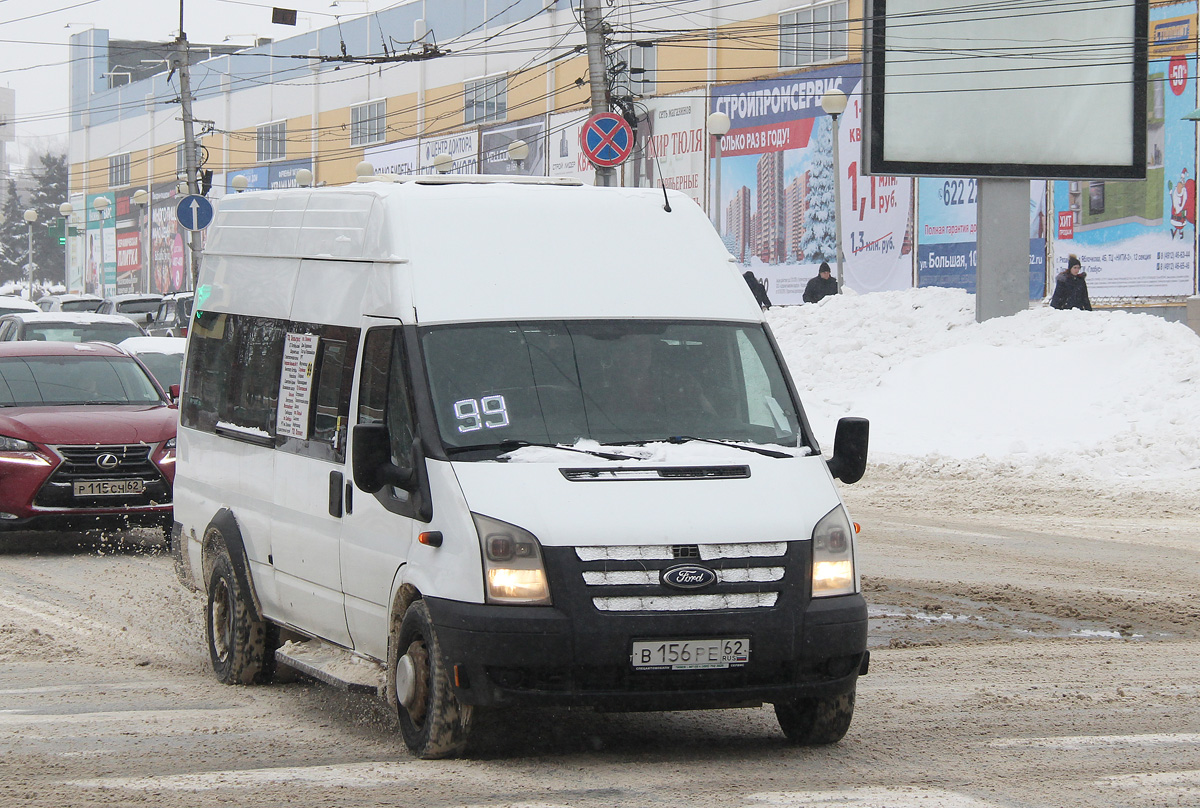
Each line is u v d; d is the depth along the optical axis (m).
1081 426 27.66
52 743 9.25
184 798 7.77
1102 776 8.27
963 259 50.62
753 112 60.53
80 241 128.75
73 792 7.91
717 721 10.00
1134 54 35.34
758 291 40.06
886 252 54.00
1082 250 46.59
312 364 10.46
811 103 57.47
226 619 11.83
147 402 20.08
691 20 63.53
